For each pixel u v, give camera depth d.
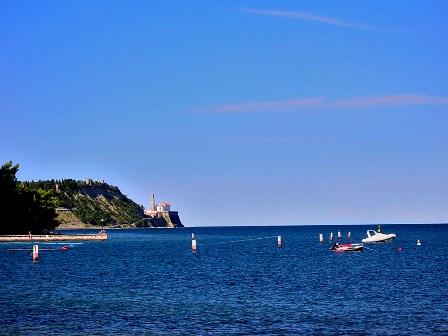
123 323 78.81
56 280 126.31
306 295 102.62
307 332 74.31
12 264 165.25
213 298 99.25
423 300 96.88
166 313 85.62
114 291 107.94
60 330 74.81
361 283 120.00
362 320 81.06
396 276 133.25
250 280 125.81
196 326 77.31
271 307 90.50
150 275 136.88
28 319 81.00
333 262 175.50
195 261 182.00
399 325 78.06
